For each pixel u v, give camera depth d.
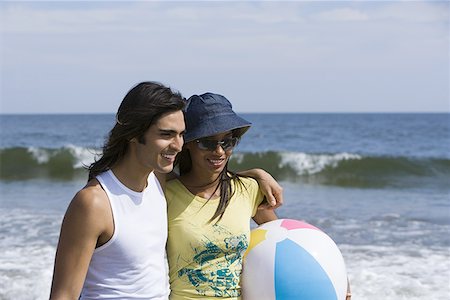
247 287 3.79
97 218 3.01
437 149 31.81
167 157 3.13
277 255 3.78
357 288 7.32
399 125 56.06
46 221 11.16
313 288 3.71
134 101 3.05
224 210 3.65
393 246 9.43
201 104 3.59
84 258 3.00
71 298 2.98
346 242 9.71
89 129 47.56
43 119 77.31
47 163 22.00
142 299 3.16
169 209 3.63
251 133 44.34
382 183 18.48
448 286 7.42
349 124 60.06
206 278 3.60
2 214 11.93
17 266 8.09
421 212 12.65
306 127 52.62
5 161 21.91
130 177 3.16
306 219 11.73
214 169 3.65
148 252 3.19
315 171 20.86
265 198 3.95
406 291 7.24
